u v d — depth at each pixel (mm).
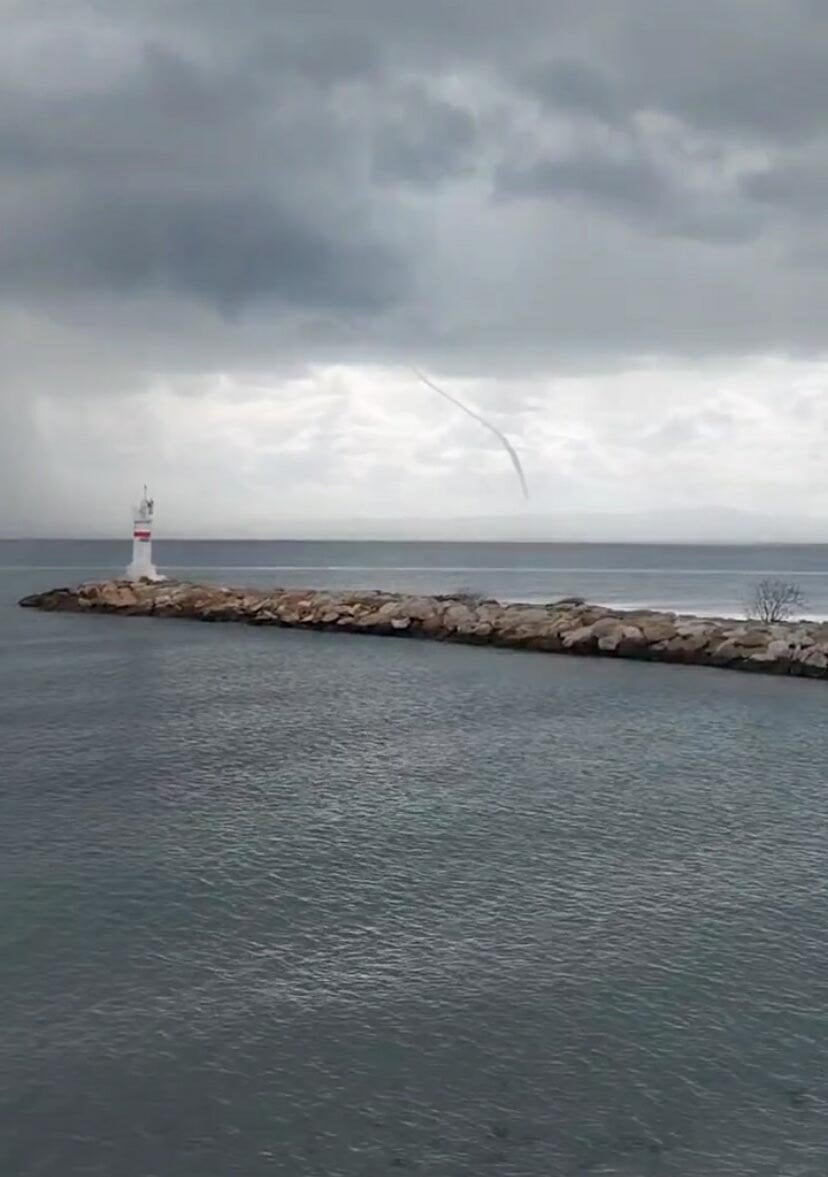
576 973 5980
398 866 7828
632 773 11000
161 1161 4246
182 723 13758
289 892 7238
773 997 5695
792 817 9289
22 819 8992
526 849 8297
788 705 15648
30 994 5652
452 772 11000
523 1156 4301
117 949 6242
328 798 9844
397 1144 4375
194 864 7816
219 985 5789
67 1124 4496
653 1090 4789
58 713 14469
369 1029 5316
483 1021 5410
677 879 7598
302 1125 4500
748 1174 4195
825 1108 4660
